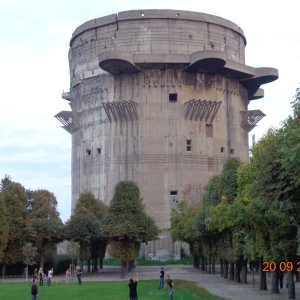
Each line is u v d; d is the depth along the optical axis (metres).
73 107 95.12
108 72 86.62
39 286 40.56
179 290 35.41
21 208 53.31
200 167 85.56
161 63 84.19
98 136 89.06
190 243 66.56
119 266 79.19
